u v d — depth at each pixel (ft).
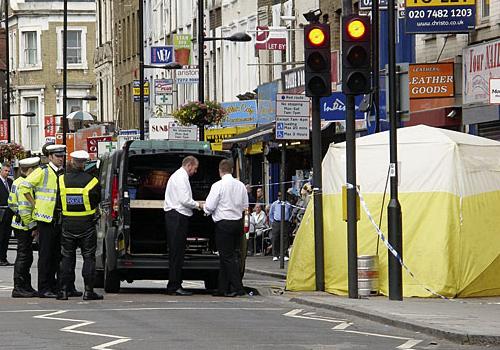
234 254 169.89
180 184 169.17
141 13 346.95
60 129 586.86
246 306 151.43
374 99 234.38
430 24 226.38
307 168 305.53
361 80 156.35
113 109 631.97
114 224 173.06
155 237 180.55
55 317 135.85
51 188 165.78
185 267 173.06
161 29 534.78
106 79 652.48
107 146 410.72
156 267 172.65
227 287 169.89
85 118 568.41
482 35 237.86
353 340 115.96
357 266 161.99
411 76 241.35
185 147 176.86
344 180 173.47
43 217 165.27
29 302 158.20
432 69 241.76
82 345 110.73
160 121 343.46
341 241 172.14
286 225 272.10
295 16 352.28
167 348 108.27
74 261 162.81
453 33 231.71
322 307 150.30
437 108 241.76
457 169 167.32
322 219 174.91
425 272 164.96
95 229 162.81
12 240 380.37
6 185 257.55
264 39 326.03
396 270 157.48
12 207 169.17
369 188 170.81
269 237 303.07
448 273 164.45
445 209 165.78
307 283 176.55
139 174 179.42
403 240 166.50
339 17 317.83
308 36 167.94
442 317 133.39
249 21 397.39
